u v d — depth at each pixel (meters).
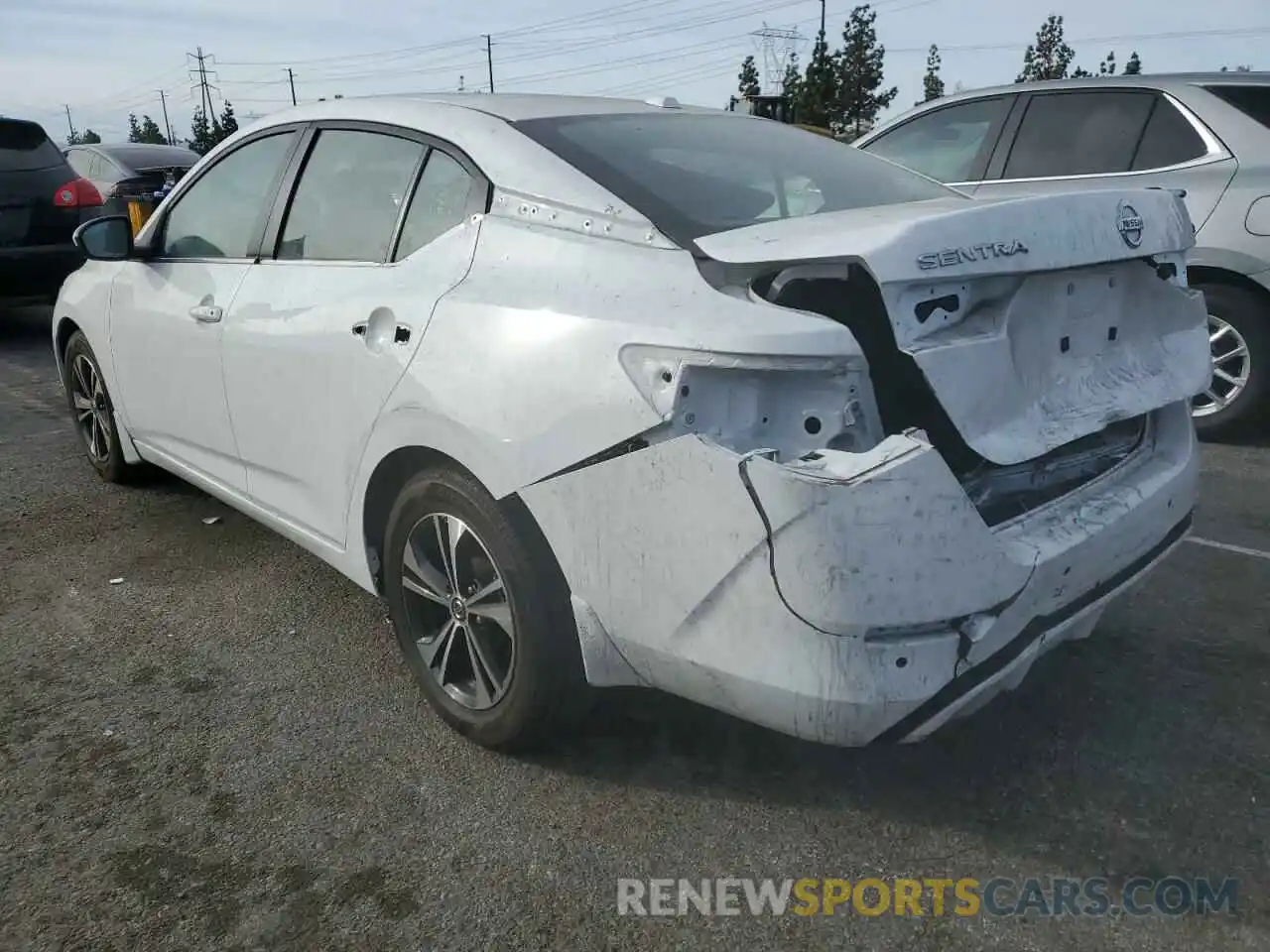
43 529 4.62
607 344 2.34
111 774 2.83
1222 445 5.84
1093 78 6.18
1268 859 2.47
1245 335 5.68
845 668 2.12
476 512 2.65
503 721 2.78
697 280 2.35
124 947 2.24
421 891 2.40
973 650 2.22
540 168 2.79
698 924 2.30
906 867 2.47
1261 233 5.48
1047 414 2.47
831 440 2.17
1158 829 2.58
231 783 2.79
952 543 2.14
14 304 9.41
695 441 2.17
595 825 2.61
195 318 3.79
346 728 3.04
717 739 2.95
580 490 2.37
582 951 2.23
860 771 2.81
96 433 5.11
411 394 2.77
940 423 2.32
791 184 2.98
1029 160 6.27
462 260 2.83
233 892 2.40
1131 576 2.74
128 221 4.20
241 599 3.91
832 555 2.06
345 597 3.92
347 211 3.32
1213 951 2.21
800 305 2.30
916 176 3.47
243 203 3.80
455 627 2.89
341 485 3.17
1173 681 3.25
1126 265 2.70
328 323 3.12
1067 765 2.83
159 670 3.39
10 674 3.37
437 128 3.10
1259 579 4.00
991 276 2.31
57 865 2.49
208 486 4.11
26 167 8.82
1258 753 2.88
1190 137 5.75
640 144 2.97
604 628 2.45
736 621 2.20
